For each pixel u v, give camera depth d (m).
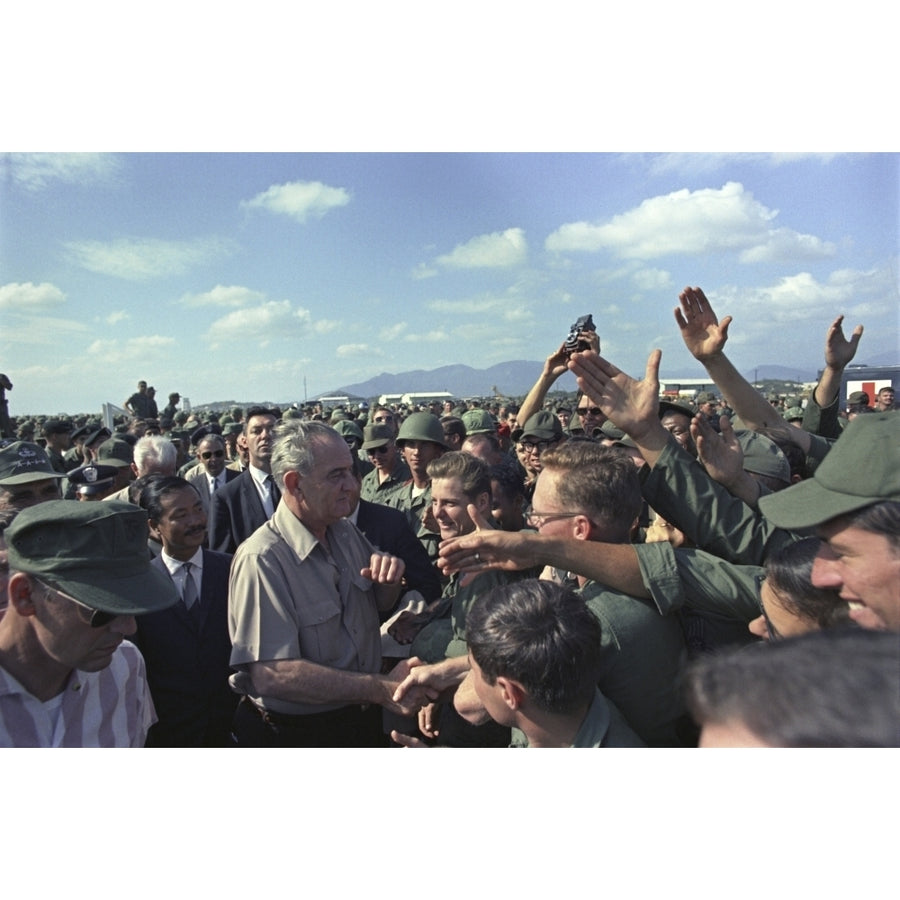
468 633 1.70
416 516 4.90
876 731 0.74
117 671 2.07
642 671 1.83
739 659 0.88
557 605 1.62
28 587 1.67
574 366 2.33
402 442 5.08
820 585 1.45
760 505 1.60
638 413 2.25
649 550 1.91
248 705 2.64
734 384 2.85
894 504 1.31
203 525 3.01
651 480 2.27
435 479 2.94
